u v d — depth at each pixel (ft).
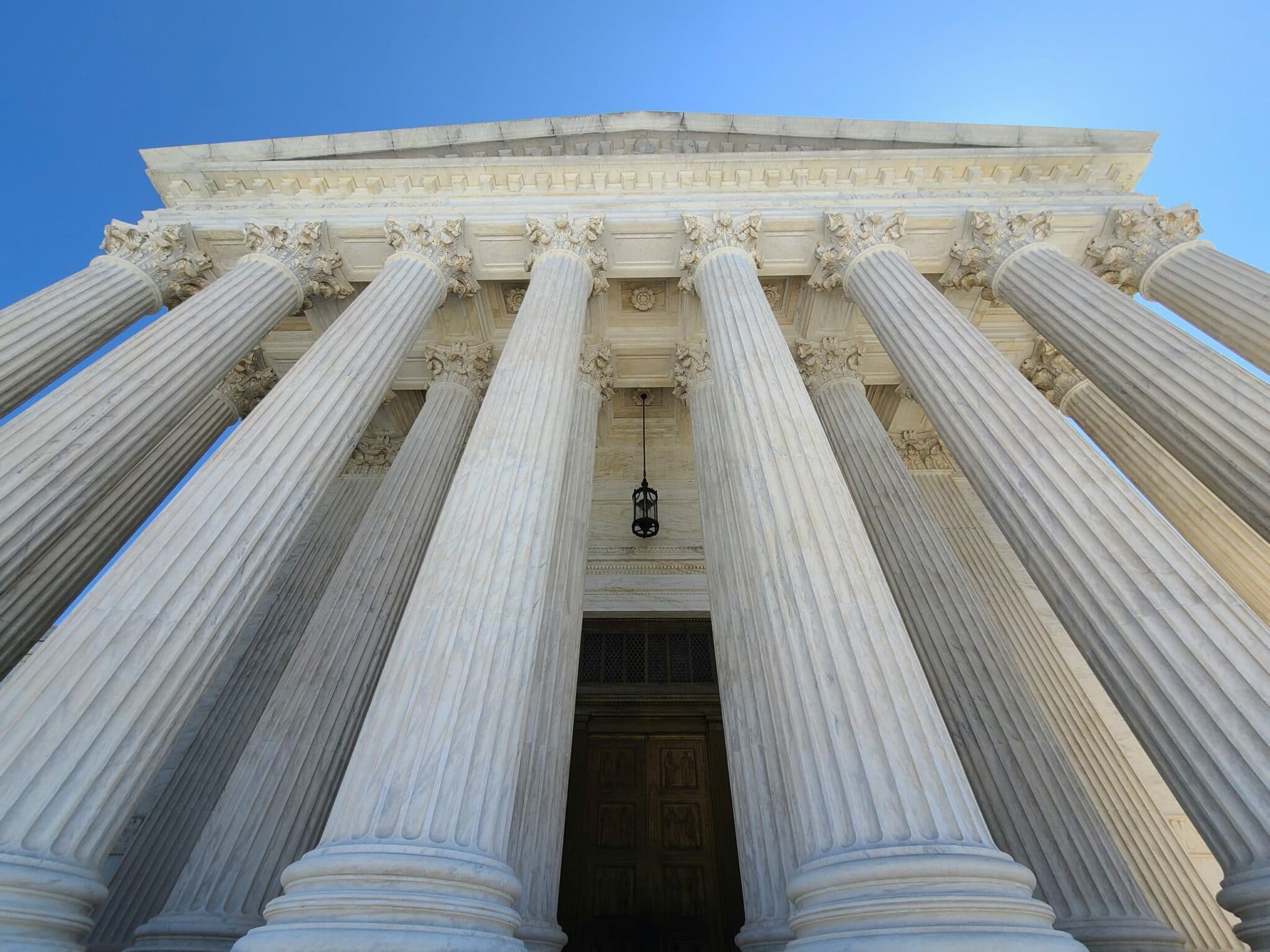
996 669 49.32
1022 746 45.60
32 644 47.47
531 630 30.22
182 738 59.82
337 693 45.73
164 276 58.34
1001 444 37.73
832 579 29.04
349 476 79.97
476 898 20.79
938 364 44.50
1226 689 25.11
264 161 67.67
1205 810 24.03
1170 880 46.80
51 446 36.83
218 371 48.29
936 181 66.74
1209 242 55.77
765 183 66.59
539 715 40.37
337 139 68.64
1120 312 46.96
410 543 55.11
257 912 35.81
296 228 61.31
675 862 62.59
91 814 22.76
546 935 32.07
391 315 50.55
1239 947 43.91
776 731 27.45
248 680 58.13
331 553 69.15
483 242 62.54
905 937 18.08
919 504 58.70
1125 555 30.25
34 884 20.06
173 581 28.99
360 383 43.73
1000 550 78.02
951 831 21.38
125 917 45.14
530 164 65.67
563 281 54.13
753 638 41.09
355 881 20.30
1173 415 40.68
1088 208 61.31
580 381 66.28
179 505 32.09
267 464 35.65
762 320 46.96
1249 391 38.40
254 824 38.78
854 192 65.51
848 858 20.84
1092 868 40.19
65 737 23.58
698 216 61.11
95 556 53.98
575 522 54.60
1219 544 56.70
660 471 84.33
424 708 25.35
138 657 26.43
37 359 45.68
